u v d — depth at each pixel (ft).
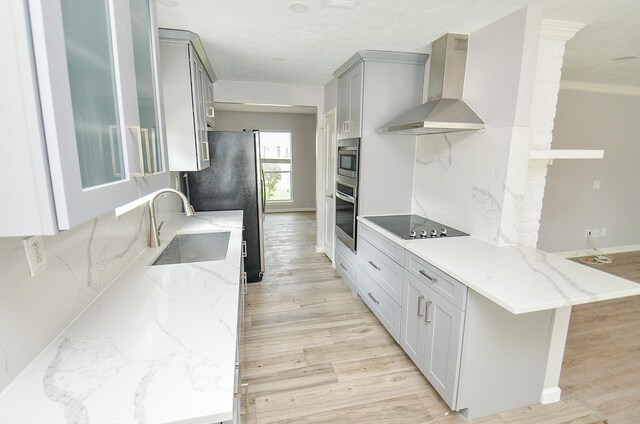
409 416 5.86
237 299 4.24
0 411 2.40
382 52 8.79
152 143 3.71
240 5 5.91
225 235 8.08
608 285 4.80
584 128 13.24
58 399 2.51
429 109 7.46
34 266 2.94
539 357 5.90
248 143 10.79
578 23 6.47
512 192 6.55
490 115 6.85
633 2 5.61
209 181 10.75
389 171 9.88
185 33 7.07
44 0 1.71
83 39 2.27
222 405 2.47
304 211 26.68
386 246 8.07
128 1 2.97
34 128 1.78
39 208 1.87
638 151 14.29
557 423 5.71
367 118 9.37
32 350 2.93
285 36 7.57
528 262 5.82
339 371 7.05
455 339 5.46
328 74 11.46
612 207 14.47
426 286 6.31
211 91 11.17
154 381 2.71
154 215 6.40
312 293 10.98
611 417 5.84
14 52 1.70
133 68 3.07
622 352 7.77
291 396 6.32
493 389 5.74
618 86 13.17
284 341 8.16
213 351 3.12
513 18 6.16
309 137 25.94
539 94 6.70
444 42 7.47
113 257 4.82
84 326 3.54
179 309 3.94
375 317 9.37
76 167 2.01
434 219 9.11
